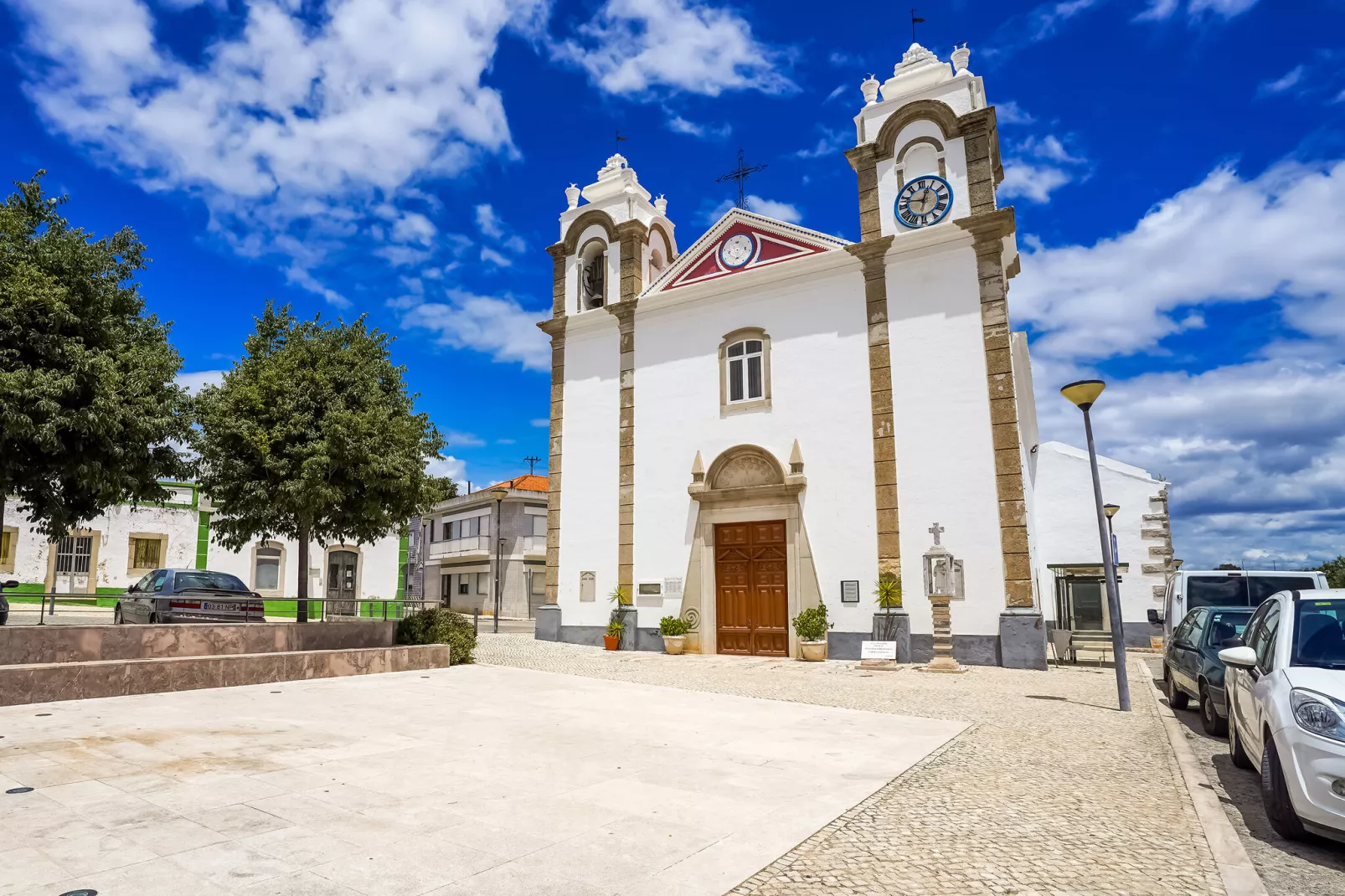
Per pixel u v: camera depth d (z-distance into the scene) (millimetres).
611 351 22594
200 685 12172
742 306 20641
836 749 8352
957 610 16906
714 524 20109
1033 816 6082
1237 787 7254
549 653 19031
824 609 17984
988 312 17625
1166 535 24312
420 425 17109
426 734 8852
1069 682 14258
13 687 10367
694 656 19062
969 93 18797
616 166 23781
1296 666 6188
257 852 4867
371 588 30391
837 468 18672
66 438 12016
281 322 16734
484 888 4410
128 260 13773
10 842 4934
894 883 4691
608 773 7168
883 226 19156
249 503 15125
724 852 5117
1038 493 25500
